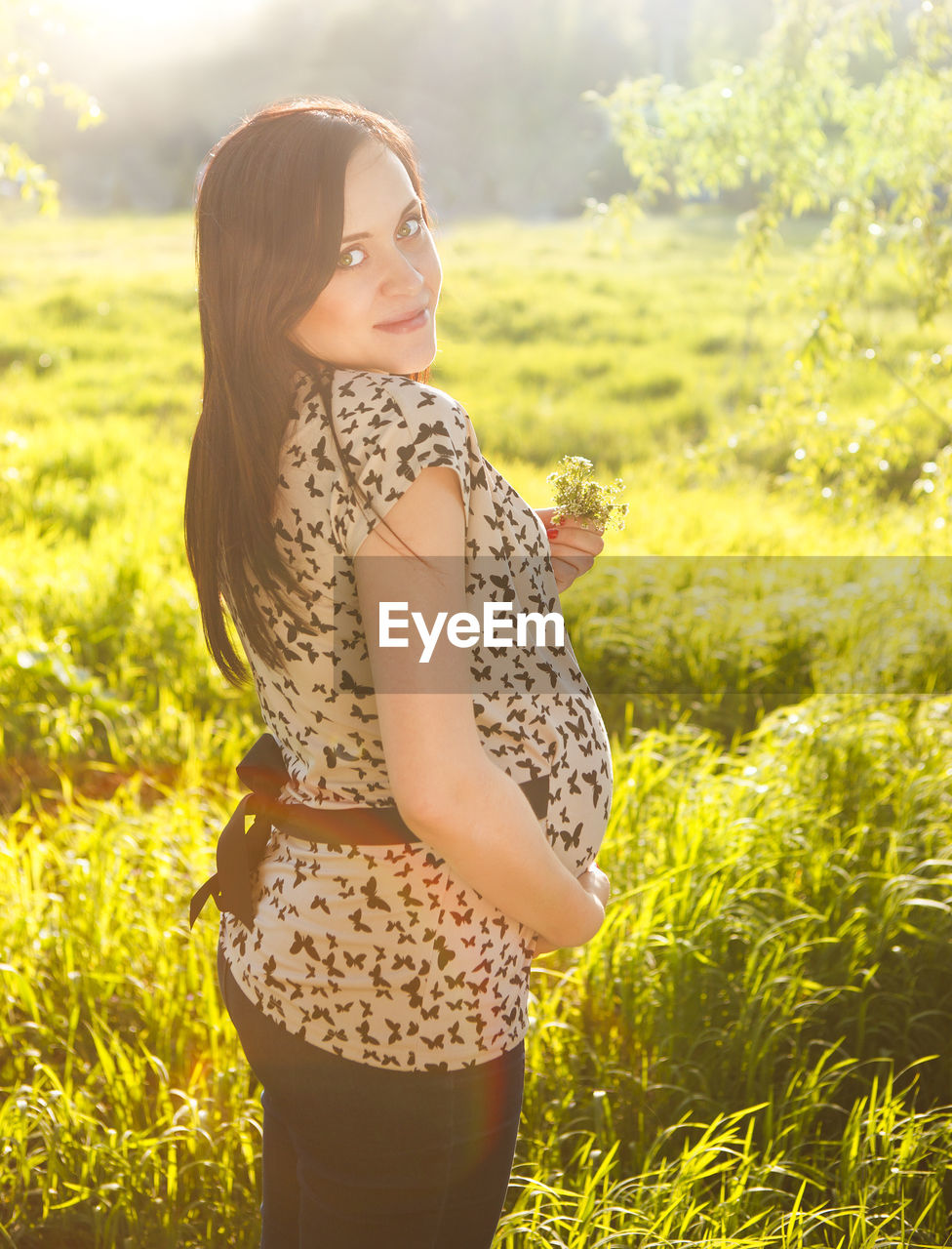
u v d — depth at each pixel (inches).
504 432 490.9
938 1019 113.3
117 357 665.0
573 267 1027.9
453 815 42.4
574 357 663.1
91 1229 86.7
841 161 202.7
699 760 164.9
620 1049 106.3
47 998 106.3
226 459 49.1
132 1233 85.1
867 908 123.9
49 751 178.5
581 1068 103.1
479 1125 50.1
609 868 127.7
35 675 193.0
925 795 140.3
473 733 43.3
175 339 733.3
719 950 113.0
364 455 44.2
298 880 49.6
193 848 134.0
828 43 202.5
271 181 46.4
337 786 49.0
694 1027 105.4
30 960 111.0
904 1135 89.7
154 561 252.8
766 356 590.9
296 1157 56.1
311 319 48.7
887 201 209.8
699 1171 84.6
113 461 365.4
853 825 140.3
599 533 58.4
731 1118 87.4
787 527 303.1
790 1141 94.0
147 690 200.7
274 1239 56.9
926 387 212.7
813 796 143.9
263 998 50.6
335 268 46.9
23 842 142.8
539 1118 95.9
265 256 46.5
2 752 177.3
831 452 215.6
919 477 373.4
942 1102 105.3
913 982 113.1
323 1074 49.1
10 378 586.9
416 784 42.2
